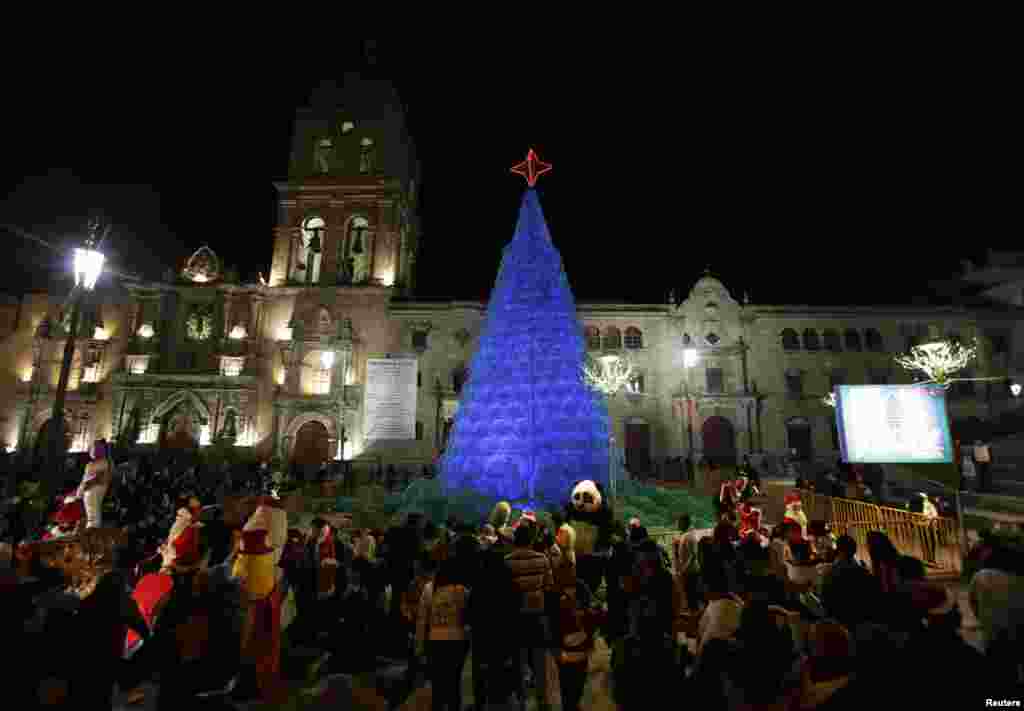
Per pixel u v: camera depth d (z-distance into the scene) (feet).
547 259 79.30
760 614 16.24
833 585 19.26
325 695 24.62
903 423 48.88
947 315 159.43
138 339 167.43
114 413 159.22
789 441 155.43
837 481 80.89
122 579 21.57
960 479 46.75
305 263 177.58
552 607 24.86
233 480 119.24
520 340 73.77
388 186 176.76
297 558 37.83
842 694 15.05
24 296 175.83
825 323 162.40
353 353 164.25
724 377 160.25
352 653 33.65
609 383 96.68
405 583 35.24
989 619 19.94
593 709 27.27
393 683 30.42
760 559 25.73
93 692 19.16
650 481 131.13
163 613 25.52
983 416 150.20
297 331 166.50
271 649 28.91
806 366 159.43
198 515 37.35
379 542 42.52
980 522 64.13
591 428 71.56
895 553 23.95
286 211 178.40
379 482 127.95
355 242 176.65
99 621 19.92
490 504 64.64
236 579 25.70
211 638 23.90
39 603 20.72
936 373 110.42
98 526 42.70
